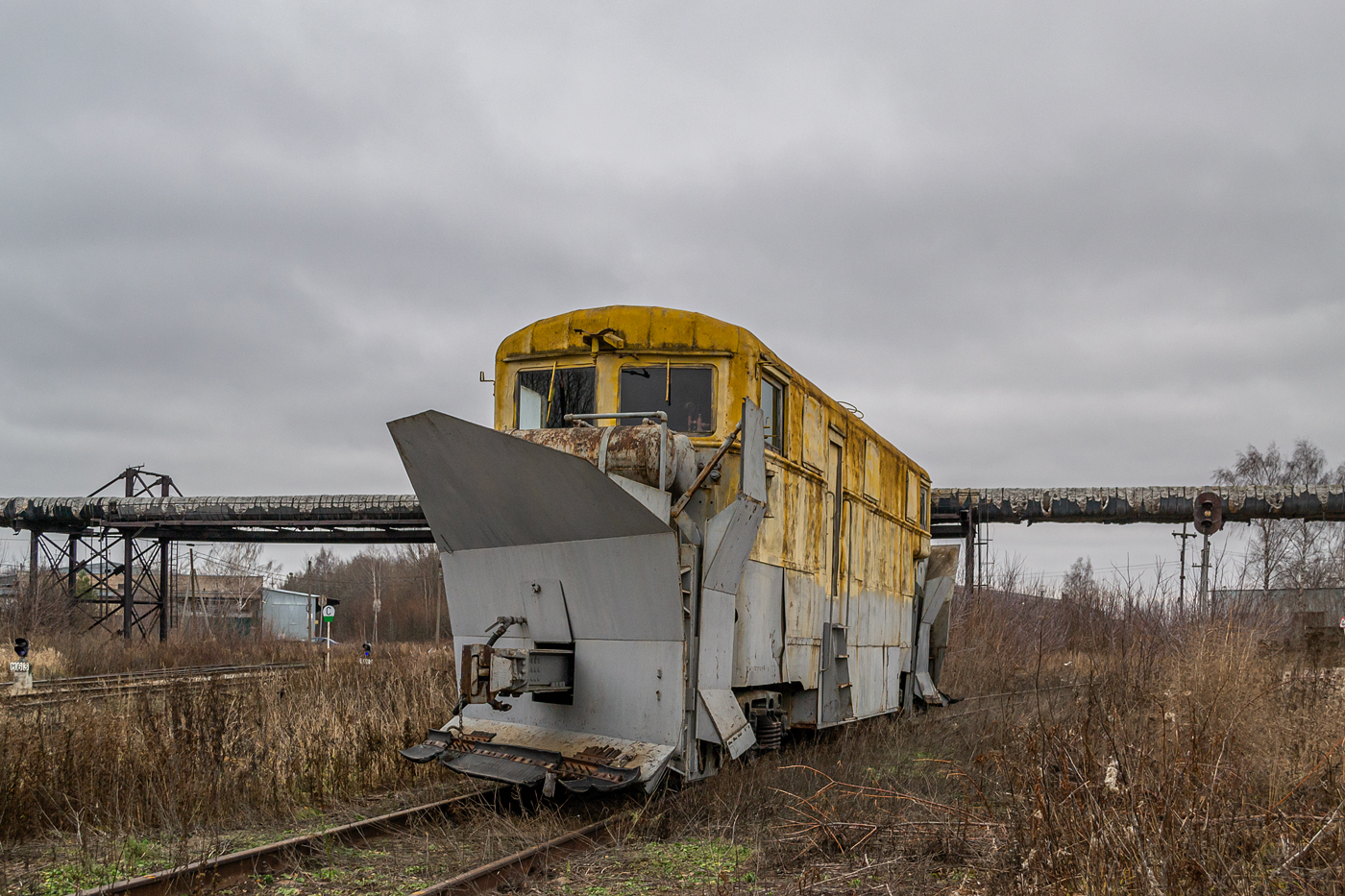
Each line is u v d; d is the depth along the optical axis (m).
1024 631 25.61
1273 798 6.40
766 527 9.08
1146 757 6.09
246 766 8.59
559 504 7.66
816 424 10.68
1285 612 19.95
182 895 5.71
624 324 8.95
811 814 7.26
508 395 9.45
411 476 8.52
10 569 45.12
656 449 7.52
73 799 7.44
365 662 18.30
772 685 9.89
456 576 9.05
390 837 7.21
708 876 6.31
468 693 7.41
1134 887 4.84
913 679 15.32
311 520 30.05
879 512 13.24
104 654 26.70
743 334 8.90
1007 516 31.44
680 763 7.48
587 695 7.98
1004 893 5.33
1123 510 30.72
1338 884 4.98
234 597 60.41
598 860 6.68
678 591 7.37
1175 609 17.56
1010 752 7.87
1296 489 29.88
